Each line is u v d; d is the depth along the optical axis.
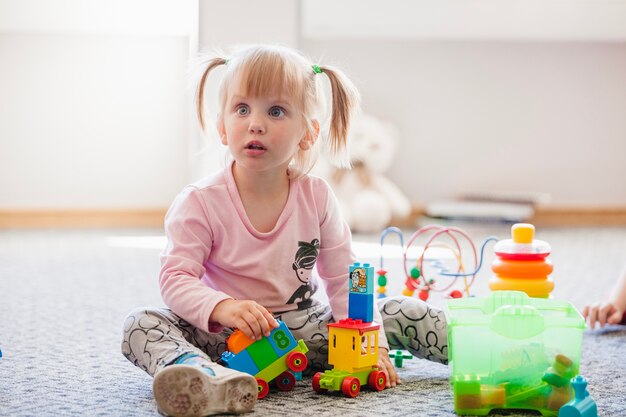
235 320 1.28
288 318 1.44
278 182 1.43
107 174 4.07
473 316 1.24
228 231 1.41
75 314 2.08
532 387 1.24
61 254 3.19
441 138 4.27
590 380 1.46
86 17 3.72
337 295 1.46
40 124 4.00
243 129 1.35
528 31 4.13
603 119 4.34
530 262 1.64
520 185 4.33
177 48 4.03
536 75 4.29
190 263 1.37
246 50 1.41
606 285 2.56
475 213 4.02
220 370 1.20
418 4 3.80
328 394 1.33
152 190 4.11
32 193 4.03
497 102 4.28
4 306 2.17
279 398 1.31
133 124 4.05
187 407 1.16
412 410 1.25
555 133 4.32
